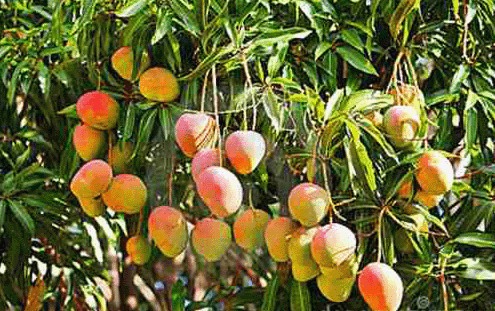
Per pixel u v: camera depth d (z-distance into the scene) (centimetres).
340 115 300
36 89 361
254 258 396
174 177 341
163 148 336
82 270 402
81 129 327
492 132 343
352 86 330
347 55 326
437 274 318
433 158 305
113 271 438
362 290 296
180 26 324
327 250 293
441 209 338
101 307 410
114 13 329
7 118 365
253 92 308
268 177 340
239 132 304
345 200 307
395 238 318
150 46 323
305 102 311
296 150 314
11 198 350
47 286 398
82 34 330
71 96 354
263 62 325
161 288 471
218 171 299
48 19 365
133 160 328
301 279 303
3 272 383
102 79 331
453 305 321
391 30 321
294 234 301
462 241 314
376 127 314
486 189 334
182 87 322
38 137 360
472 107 328
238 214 350
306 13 322
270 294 321
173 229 312
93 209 323
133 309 440
